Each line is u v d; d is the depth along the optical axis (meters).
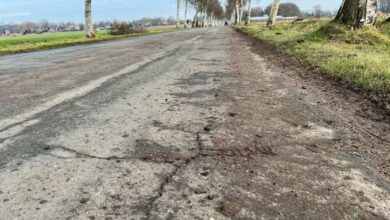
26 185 2.47
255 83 6.07
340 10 12.55
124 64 8.49
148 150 3.09
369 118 4.14
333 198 2.36
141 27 37.06
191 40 19.00
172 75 6.85
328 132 3.64
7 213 2.14
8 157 2.93
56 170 2.70
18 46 16.73
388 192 2.46
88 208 2.19
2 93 5.33
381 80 5.60
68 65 8.59
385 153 3.14
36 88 5.66
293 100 4.91
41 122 3.84
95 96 5.05
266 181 2.56
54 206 2.21
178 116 4.10
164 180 2.55
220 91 5.43
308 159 2.97
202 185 2.48
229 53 11.19
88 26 24.06
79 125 3.74
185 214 2.13
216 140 3.35
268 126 3.79
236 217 2.10
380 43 11.17
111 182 2.52
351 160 2.97
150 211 2.16
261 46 13.62
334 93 5.33
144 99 4.89
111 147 3.15
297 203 2.28
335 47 9.99
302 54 9.43
